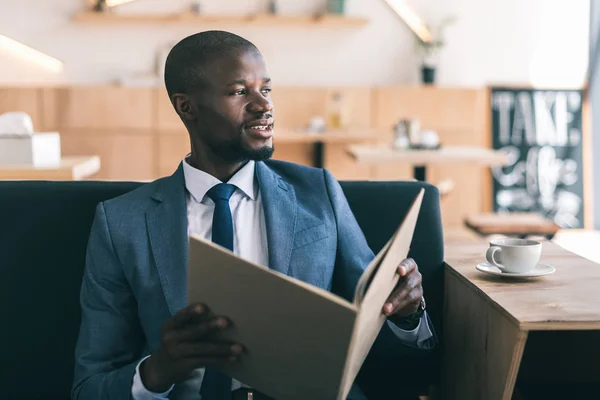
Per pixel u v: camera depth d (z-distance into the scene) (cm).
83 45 558
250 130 147
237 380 134
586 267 167
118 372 135
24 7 552
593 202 563
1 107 531
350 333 110
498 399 141
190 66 147
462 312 162
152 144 539
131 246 147
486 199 565
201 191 151
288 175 162
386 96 545
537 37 570
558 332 172
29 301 169
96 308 147
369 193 178
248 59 147
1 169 251
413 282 138
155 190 153
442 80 573
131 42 559
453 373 168
